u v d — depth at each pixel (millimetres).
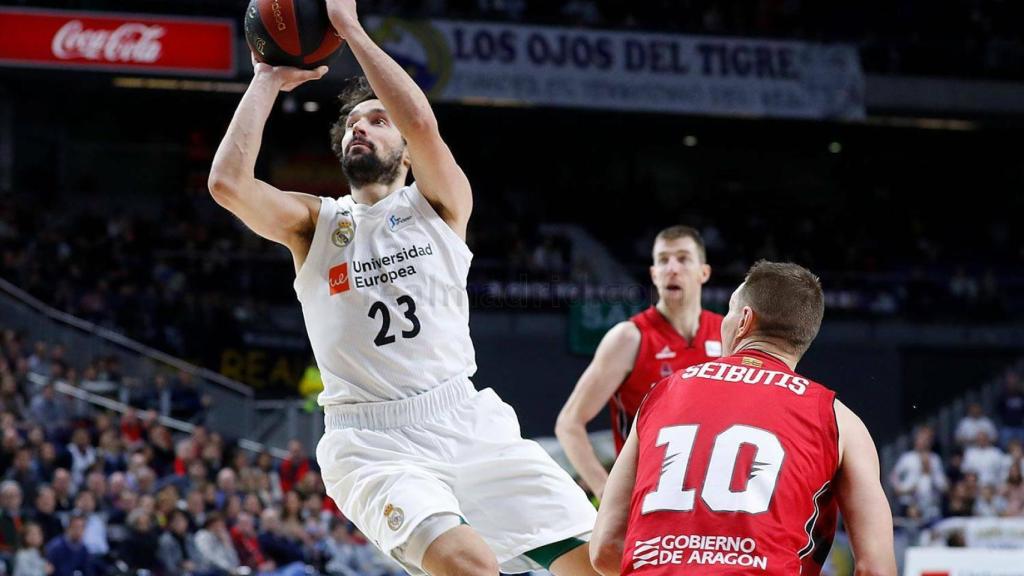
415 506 4672
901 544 15453
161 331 21750
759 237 29109
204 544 13383
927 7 28094
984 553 9305
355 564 14430
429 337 4977
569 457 7246
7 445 14305
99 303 21625
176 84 24562
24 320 20016
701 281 7348
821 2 27484
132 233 24453
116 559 12805
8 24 21750
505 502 5043
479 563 4566
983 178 31516
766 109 25141
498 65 23766
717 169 31312
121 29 22250
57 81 24047
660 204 30109
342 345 4945
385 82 4766
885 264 29344
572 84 24141
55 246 22766
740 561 3604
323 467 5086
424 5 25016
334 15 4824
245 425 19641
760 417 3828
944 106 26578
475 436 5023
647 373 7230
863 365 26062
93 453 15281
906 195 31328
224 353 22078
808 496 3756
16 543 12375
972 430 20531
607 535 3965
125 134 27484
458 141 29625
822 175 31688
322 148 28609
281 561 14055
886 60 26188
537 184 30078
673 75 24719
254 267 24906
